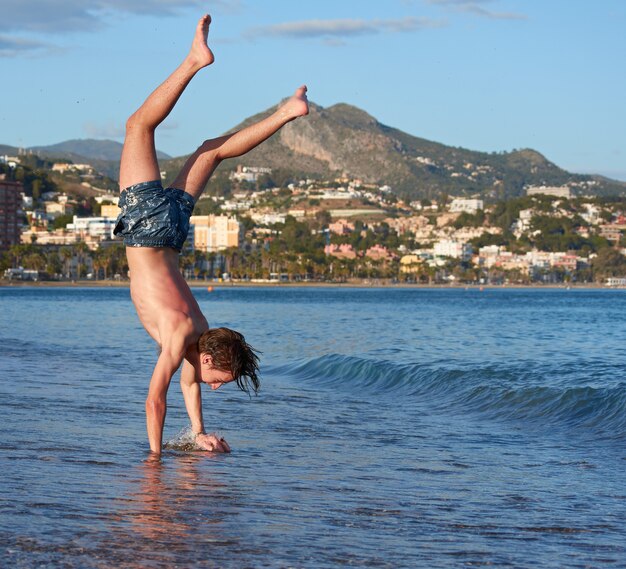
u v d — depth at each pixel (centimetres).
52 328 3709
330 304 9088
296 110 723
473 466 800
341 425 1070
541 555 489
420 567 453
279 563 444
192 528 505
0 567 417
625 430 1041
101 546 458
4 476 635
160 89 712
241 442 888
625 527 565
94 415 1015
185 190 734
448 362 2003
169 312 738
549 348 2622
